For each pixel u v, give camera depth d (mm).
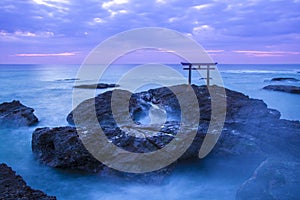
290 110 21250
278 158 9008
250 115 13078
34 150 11461
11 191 7098
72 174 10016
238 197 7445
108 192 9219
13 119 16109
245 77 59094
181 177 9711
